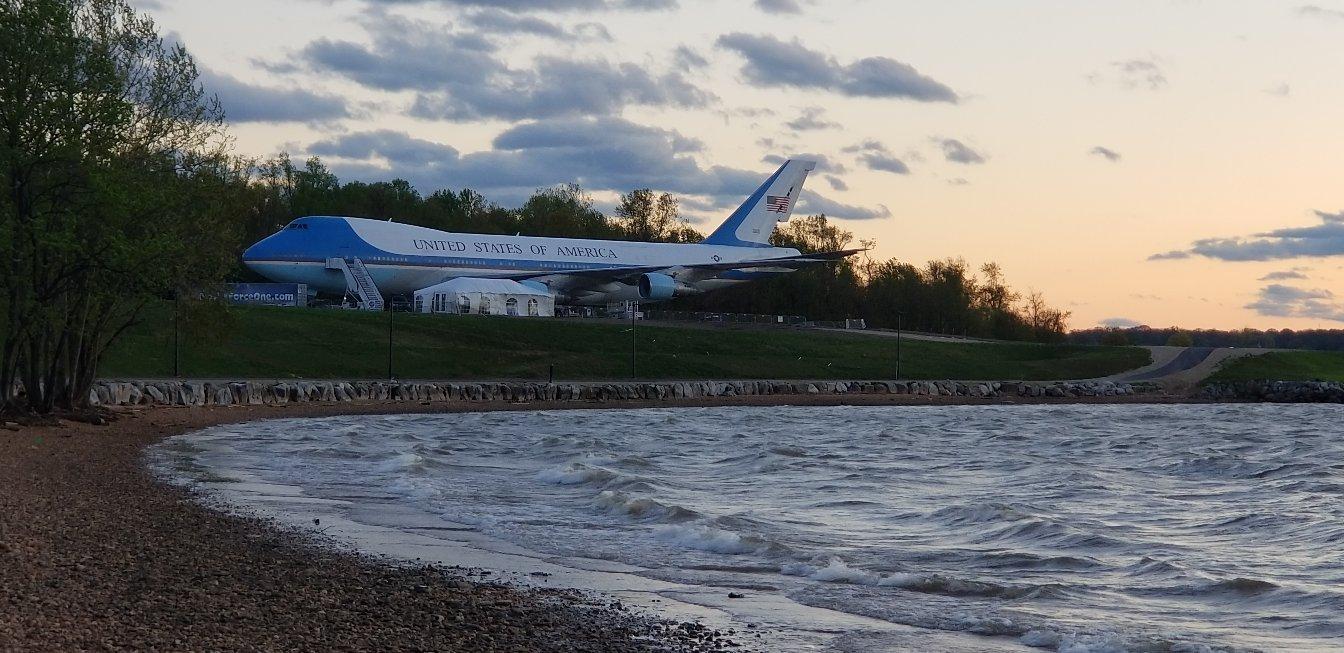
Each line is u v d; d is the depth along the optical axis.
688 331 136.75
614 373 116.19
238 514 26.45
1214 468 45.31
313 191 193.00
